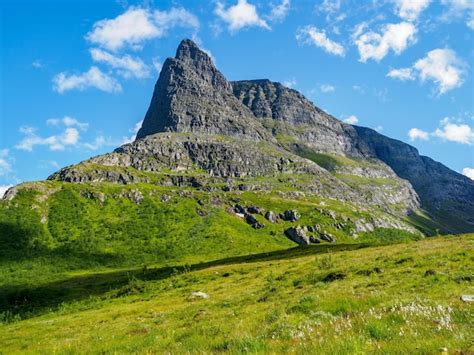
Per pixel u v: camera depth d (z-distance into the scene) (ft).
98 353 61.46
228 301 131.44
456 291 70.90
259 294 139.44
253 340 40.27
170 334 65.10
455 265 114.73
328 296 82.89
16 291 448.65
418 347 31.09
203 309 121.08
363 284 110.42
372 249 255.29
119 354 55.01
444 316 40.47
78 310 252.83
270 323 55.36
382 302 60.18
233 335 48.29
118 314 171.83
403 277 108.99
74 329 145.28
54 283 539.70
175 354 45.39
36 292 429.38
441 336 33.91
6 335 160.97
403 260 143.23
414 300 55.83
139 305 201.46
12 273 618.03
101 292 381.60
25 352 77.36
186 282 280.92
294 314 60.34
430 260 131.85
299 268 210.38
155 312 152.46
